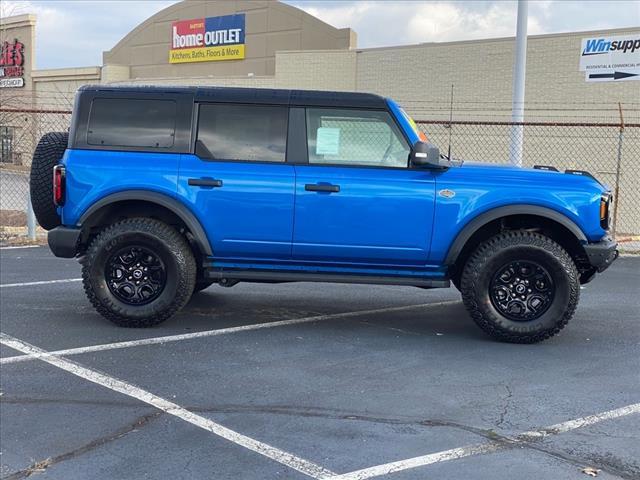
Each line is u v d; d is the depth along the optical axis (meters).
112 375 5.11
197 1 29.62
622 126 10.81
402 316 7.04
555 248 5.84
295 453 3.86
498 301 5.97
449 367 5.37
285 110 6.05
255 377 5.10
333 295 8.02
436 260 5.97
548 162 16.09
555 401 4.66
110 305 6.20
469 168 6.02
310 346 5.91
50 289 7.94
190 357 5.55
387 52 18.86
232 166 5.99
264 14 27.55
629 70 14.98
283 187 5.92
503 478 3.57
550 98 16.05
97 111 6.15
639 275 9.62
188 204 5.99
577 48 15.58
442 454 3.85
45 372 5.16
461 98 17.45
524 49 11.17
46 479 3.57
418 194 5.86
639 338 6.26
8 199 17.75
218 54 28.98
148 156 6.06
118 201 6.08
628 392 4.84
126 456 3.82
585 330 6.52
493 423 4.28
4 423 4.25
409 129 5.96
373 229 5.92
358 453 3.86
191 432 4.14
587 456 3.83
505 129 16.89
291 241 5.99
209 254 6.11
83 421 4.29
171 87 6.16
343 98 6.02
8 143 19.73
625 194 15.21
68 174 6.04
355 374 5.19
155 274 6.21
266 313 7.07
